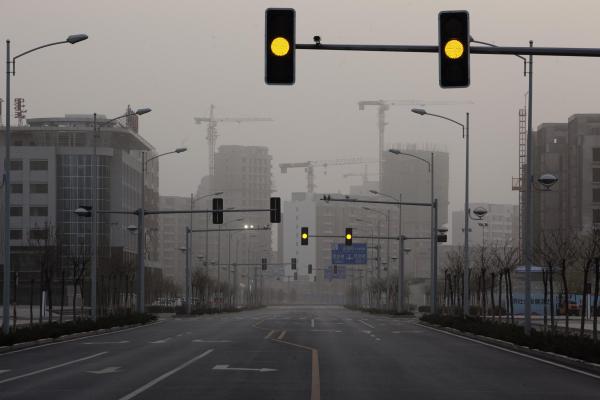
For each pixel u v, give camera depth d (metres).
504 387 48.47
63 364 62.56
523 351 78.44
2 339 79.38
